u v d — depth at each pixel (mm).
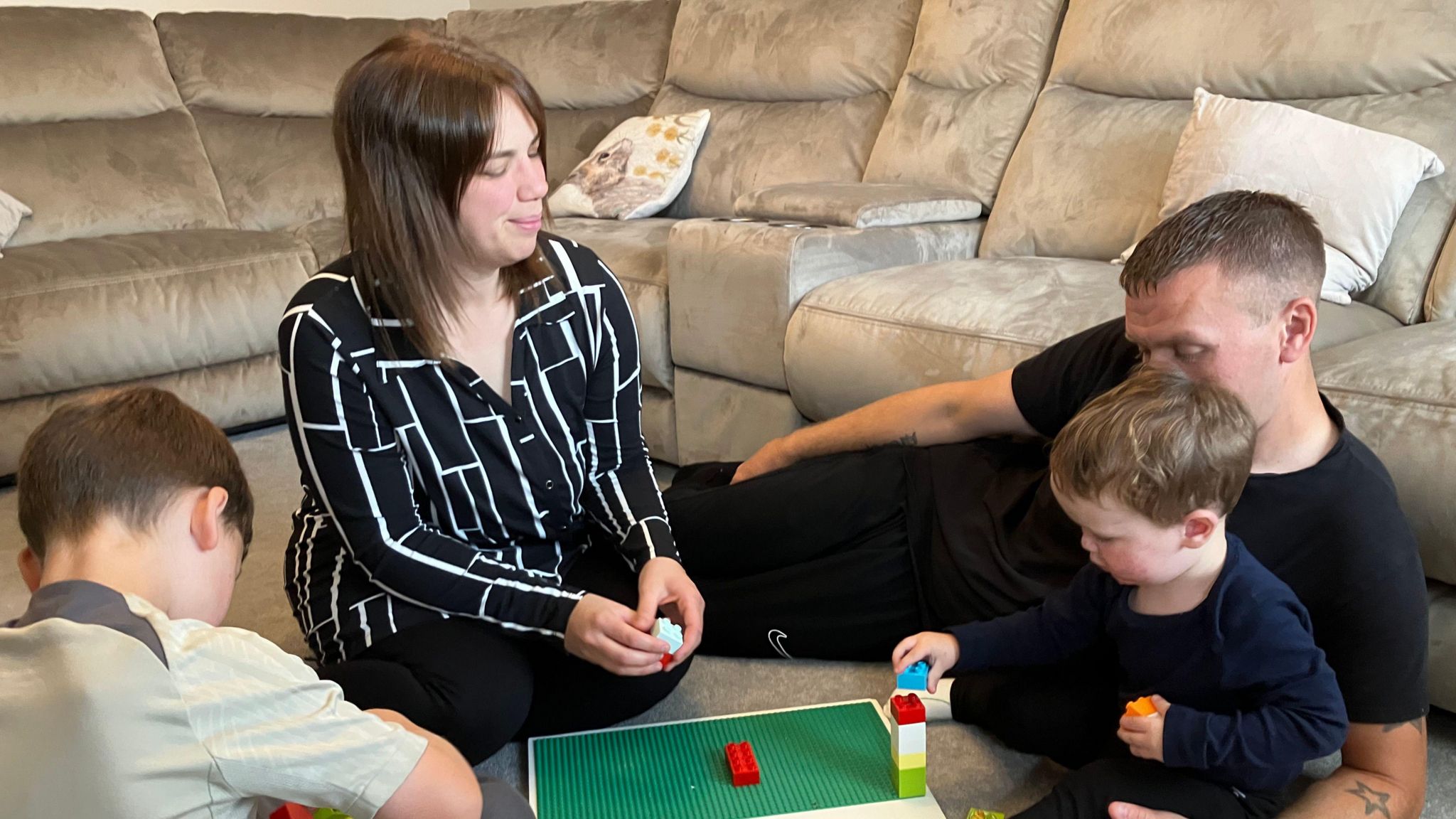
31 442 925
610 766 1330
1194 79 2143
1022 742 1323
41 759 798
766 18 2980
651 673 1253
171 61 3404
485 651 1280
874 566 1508
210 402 2793
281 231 3109
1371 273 1792
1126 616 1139
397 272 1161
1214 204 1104
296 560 1409
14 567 2082
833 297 2004
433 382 1242
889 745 1350
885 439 1581
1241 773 1061
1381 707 1084
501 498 1343
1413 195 1818
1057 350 1418
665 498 1645
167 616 878
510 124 1126
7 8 3137
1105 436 1025
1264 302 1061
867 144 2732
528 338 1301
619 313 1388
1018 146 2361
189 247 2836
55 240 2941
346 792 884
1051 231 2238
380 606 1317
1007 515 1438
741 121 2986
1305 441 1127
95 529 897
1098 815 1094
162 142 3230
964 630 1268
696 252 2203
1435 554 1284
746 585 1571
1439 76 1872
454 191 1127
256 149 3404
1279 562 1132
